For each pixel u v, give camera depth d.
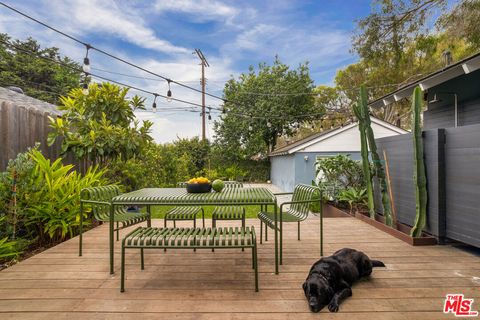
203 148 16.08
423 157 3.66
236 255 3.11
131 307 2.01
